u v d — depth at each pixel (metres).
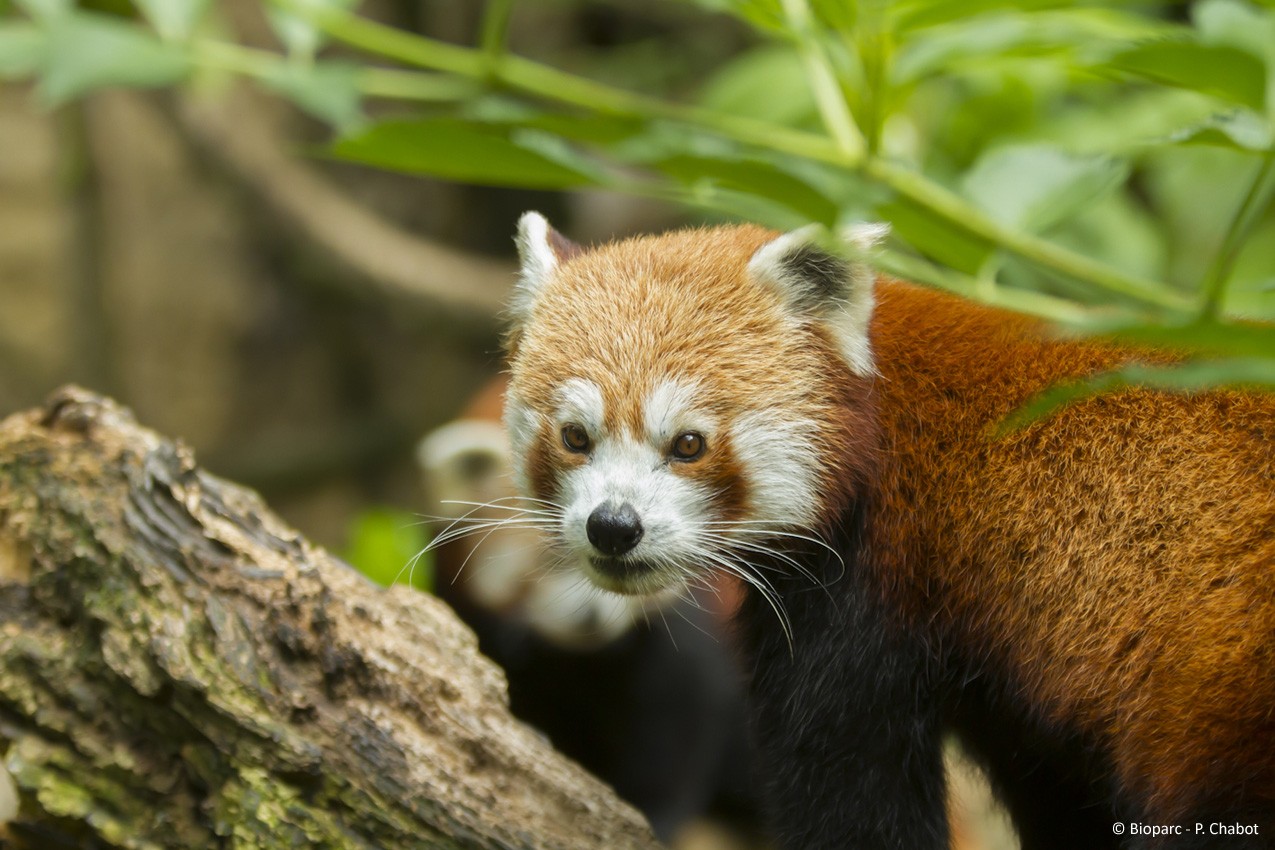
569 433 6.85
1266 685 5.30
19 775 5.93
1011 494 6.09
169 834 5.95
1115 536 5.79
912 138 11.62
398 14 20.70
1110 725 5.73
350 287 19.28
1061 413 6.05
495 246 22.67
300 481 21.69
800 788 6.70
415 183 22.27
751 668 7.09
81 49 5.66
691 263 7.04
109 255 20.42
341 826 6.02
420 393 22.72
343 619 6.57
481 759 6.48
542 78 6.41
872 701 6.54
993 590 6.15
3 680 6.04
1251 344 3.22
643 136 4.94
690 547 6.64
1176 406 5.83
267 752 5.98
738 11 5.85
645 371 6.67
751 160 4.76
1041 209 6.14
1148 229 12.02
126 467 6.50
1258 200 4.22
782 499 6.64
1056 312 5.33
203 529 6.43
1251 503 5.54
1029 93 11.21
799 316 6.78
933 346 6.60
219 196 21.42
